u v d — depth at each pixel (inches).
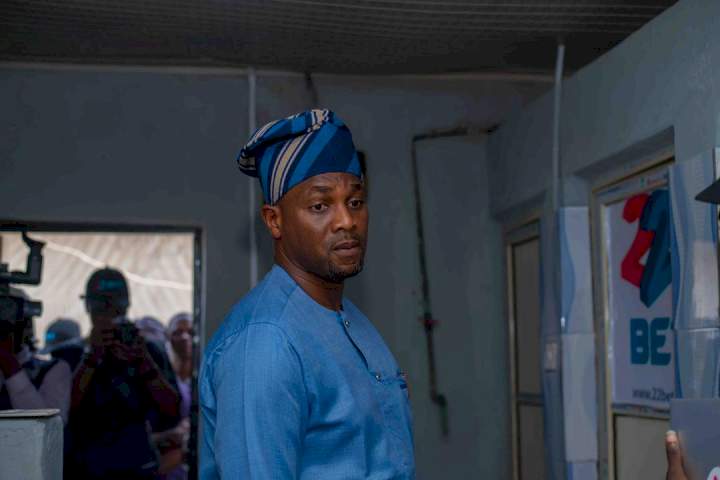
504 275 185.0
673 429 80.7
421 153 186.7
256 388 62.6
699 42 108.5
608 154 132.8
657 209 126.0
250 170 73.9
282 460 62.1
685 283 107.0
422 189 186.1
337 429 65.7
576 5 129.2
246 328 65.3
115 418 150.7
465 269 186.1
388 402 70.7
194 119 176.1
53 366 146.9
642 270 130.3
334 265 67.6
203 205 174.6
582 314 144.7
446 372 183.5
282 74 179.5
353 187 68.7
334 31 142.5
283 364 63.4
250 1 127.4
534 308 170.4
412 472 71.1
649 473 127.3
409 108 186.5
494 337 185.8
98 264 320.8
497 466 183.0
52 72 171.6
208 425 68.3
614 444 137.9
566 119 148.0
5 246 311.4
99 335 153.1
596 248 144.3
